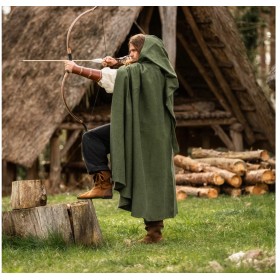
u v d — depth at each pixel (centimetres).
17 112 1750
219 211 1127
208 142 2056
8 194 1741
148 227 870
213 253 775
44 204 868
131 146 826
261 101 1842
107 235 929
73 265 759
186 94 2050
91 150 838
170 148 855
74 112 1728
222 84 1838
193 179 1473
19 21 1986
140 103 835
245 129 1911
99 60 861
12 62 1877
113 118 823
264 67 2448
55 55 1756
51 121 1650
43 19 1895
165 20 1680
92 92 1812
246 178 1457
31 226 847
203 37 1775
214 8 1719
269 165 1498
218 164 1492
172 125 859
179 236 913
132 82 829
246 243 839
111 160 820
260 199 1341
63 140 2897
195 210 1189
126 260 763
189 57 1945
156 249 822
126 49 1955
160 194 836
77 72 823
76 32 1753
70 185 1950
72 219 843
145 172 833
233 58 1780
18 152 1672
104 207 1311
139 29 1786
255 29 2236
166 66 851
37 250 825
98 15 1738
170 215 852
